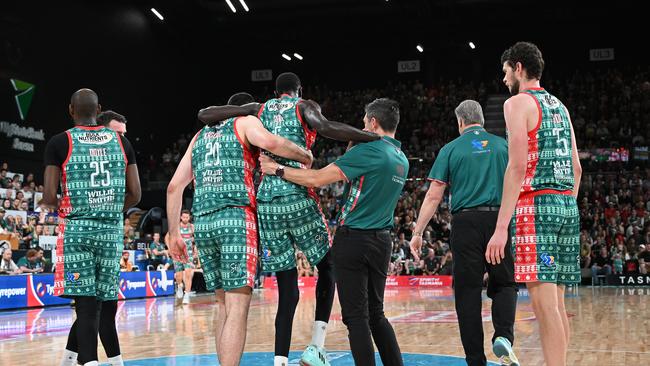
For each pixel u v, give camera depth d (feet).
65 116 69.77
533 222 10.69
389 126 12.73
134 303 41.88
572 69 96.94
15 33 63.41
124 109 78.23
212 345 20.47
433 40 96.17
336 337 22.02
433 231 66.74
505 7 87.81
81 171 12.56
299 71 106.22
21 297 37.99
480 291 13.35
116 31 77.51
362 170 11.90
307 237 12.41
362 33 96.37
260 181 12.96
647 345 19.29
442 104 94.58
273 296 49.14
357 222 11.99
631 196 69.10
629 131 82.48
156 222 72.02
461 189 13.73
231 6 82.33
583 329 23.76
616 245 62.64
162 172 77.41
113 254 12.75
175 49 88.07
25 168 64.39
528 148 10.84
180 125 88.58
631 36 94.22
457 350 18.67
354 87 104.78
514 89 11.57
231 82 101.65
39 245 46.24
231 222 11.77
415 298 44.16
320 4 88.43
